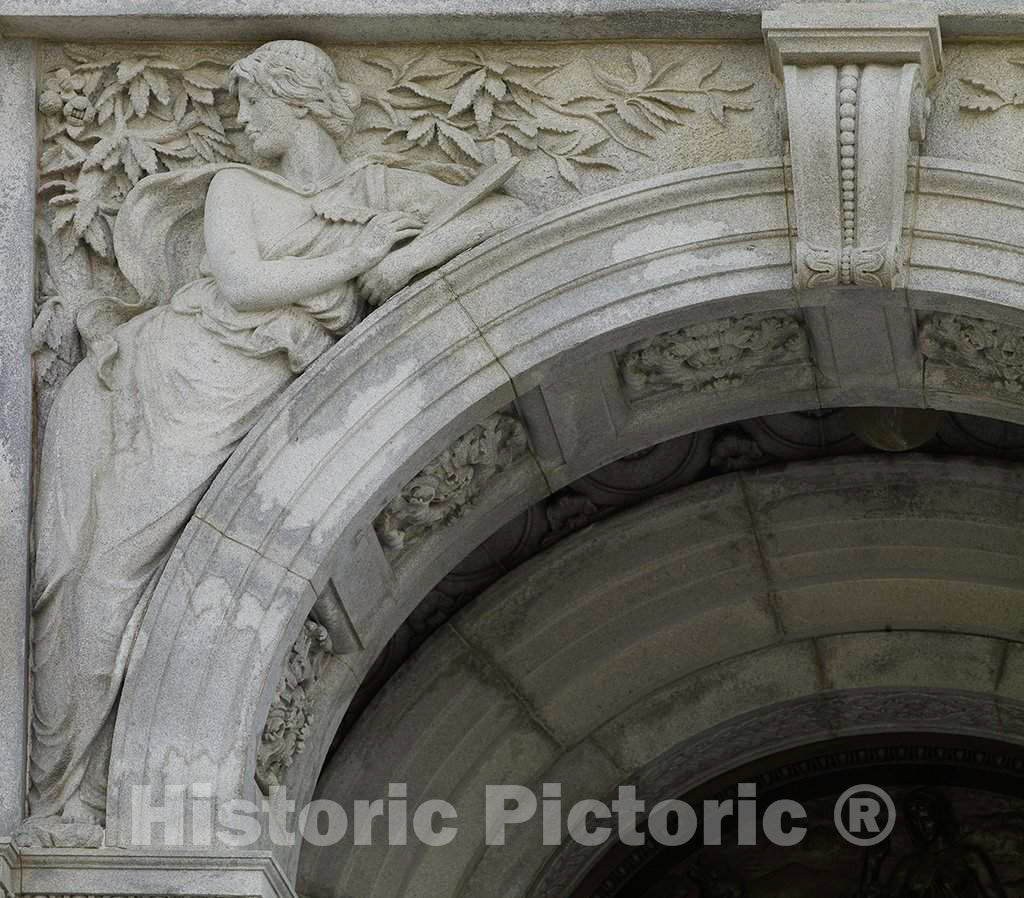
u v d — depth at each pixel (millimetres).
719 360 19000
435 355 18047
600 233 18172
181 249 19016
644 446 19891
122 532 17859
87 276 18953
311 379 18000
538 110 18828
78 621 17672
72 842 16922
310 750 18531
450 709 21125
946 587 21219
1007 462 21094
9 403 18344
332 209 18516
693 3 18406
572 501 21375
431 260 18219
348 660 18906
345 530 17750
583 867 21953
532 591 21328
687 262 18031
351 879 20547
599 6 18531
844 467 21266
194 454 17984
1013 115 18219
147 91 19188
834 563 21312
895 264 17672
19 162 19031
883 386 19344
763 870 22312
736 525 21328
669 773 21859
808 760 22391
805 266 17750
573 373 18484
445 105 18938
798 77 17875
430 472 18453
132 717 17344
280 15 18875
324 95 18797
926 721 21938
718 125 18609
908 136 17844
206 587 17625
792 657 21609
